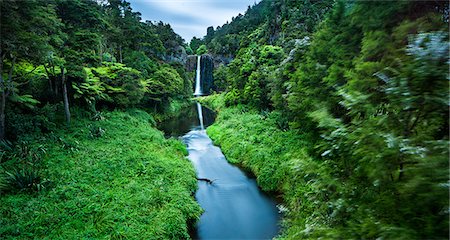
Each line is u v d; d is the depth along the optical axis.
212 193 10.61
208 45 77.31
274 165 11.46
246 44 47.06
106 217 7.05
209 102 41.09
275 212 9.20
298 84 8.58
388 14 3.71
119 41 29.83
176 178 10.59
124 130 16.06
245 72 27.33
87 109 17.69
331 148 3.78
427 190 2.15
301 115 8.28
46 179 8.34
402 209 2.49
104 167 10.10
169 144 15.59
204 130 23.05
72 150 11.14
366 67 3.43
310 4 37.72
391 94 2.69
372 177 2.97
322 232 3.74
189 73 57.84
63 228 6.48
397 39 3.35
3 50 9.82
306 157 6.07
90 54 17.20
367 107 3.32
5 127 10.67
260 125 16.88
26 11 9.22
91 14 18.09
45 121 12.53
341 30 5.77
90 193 8.17
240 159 13.95
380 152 2.75
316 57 7.75
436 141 2.21
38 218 6.67
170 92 29.89
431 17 3.18
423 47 2.43
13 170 8.68
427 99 2.23
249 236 7.96
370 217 2.93
